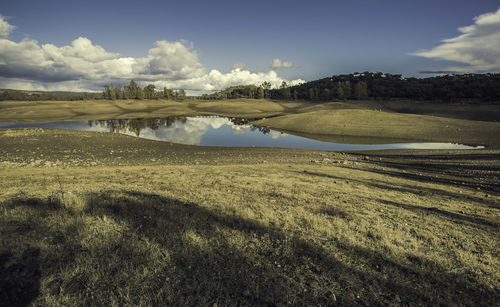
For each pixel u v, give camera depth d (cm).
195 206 850
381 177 1992
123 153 3247
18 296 358
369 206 1057
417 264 543
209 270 452
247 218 736
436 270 519
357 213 932
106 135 4569
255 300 391
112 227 590
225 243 559
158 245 516
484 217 998
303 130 6669
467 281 488
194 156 3241
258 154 3500
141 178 1497
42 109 11456
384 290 438
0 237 492
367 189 1463
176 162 2767
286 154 3550
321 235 656
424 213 1013
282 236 618
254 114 11912
